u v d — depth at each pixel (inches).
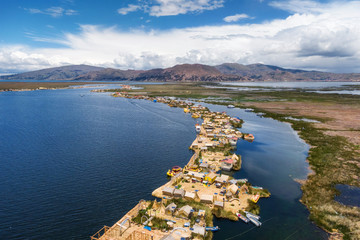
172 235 1710.1
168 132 4906.5
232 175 2898.6
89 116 6505.9
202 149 3732.8
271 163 3307.1
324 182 2652.6
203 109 7642.7
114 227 1808.6
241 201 2247.8
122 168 3011.8
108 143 4052.7
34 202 2217.0
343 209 2098.9
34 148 3710.6
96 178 2716.5
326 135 4648.1
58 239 1745.8
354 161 3262.8
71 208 2132.1
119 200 2267.5
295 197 2405.3
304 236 1809.8
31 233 1806.1
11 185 2529.5
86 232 1823.3
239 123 5713.6
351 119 6186.0
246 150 3855.8
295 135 4832.7
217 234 1834.4
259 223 1932.8
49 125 5310.0
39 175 2773.1
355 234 1760.6
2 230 1833.2
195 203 2151.8
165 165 3144.7
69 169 2950.3
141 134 4697.3
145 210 2020.2
